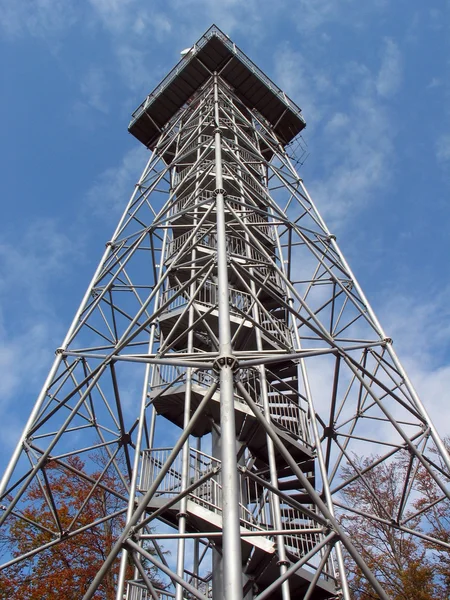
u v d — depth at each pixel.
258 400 14.89
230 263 12.58
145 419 14.17
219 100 20.98
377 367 13.52
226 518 6.29
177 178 20.64
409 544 24.75
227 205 12.75
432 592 22.42
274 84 25.06
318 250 15.23
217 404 13.70
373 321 12.84
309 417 14.27
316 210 16.98
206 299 17.17
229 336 8.58
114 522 25.50
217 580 11.42
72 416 11.45
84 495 25.27
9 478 10.62
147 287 16.73
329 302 15.59
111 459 13.74
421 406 10.95
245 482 13.52
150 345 15.09
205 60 23.92
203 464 14.23
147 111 24.55
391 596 22.84
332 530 7.70
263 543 10.80
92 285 14.62
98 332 15.02
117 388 12.98
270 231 20.64
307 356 10.16
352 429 13.28
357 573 24.19
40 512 24.67
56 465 26.09
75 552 23.50
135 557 8.55
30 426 11.45
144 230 15.70
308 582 11.55
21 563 23.19
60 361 12.45
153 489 8.00
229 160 19.81
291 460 7.74
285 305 11.72
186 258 16.69
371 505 26.28
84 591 21.98
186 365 8.96
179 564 10.28
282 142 25.23
